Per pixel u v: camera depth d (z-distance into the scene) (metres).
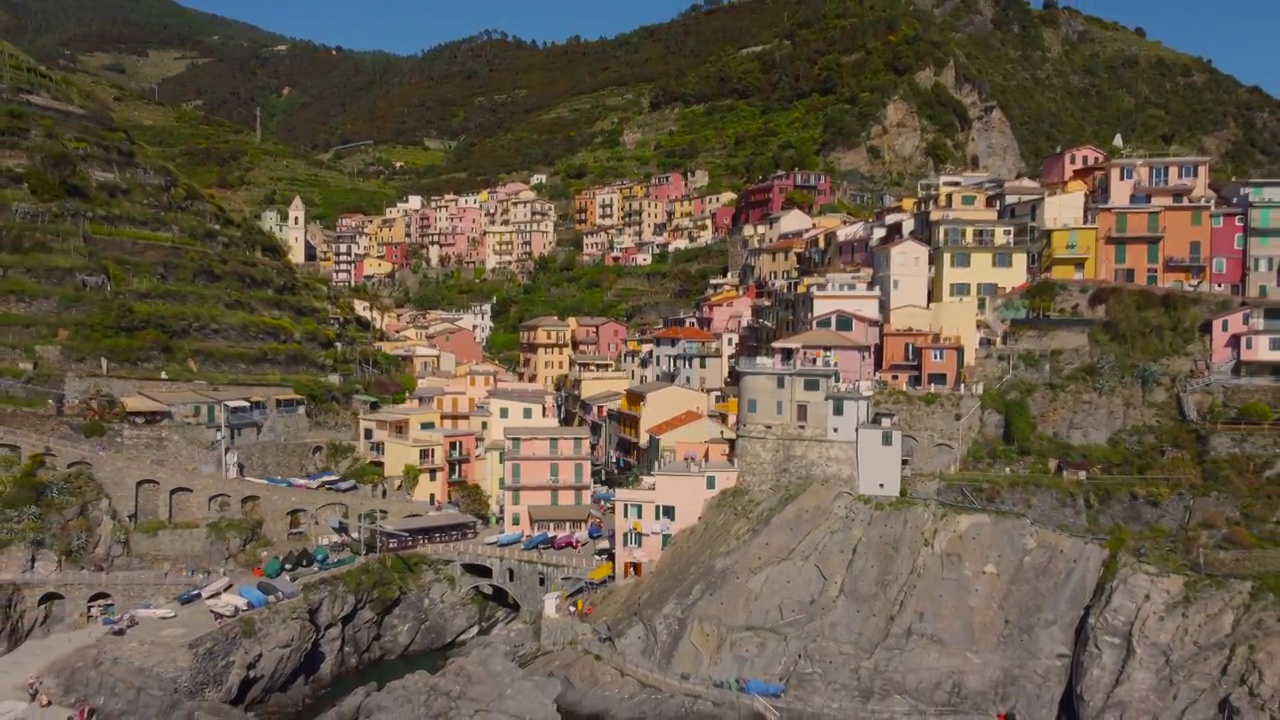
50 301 132.62
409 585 110.25
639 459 131.25
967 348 118.19
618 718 89.56
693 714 89.31
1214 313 113.38
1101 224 125.38
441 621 109.94
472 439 131.00
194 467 118.38
